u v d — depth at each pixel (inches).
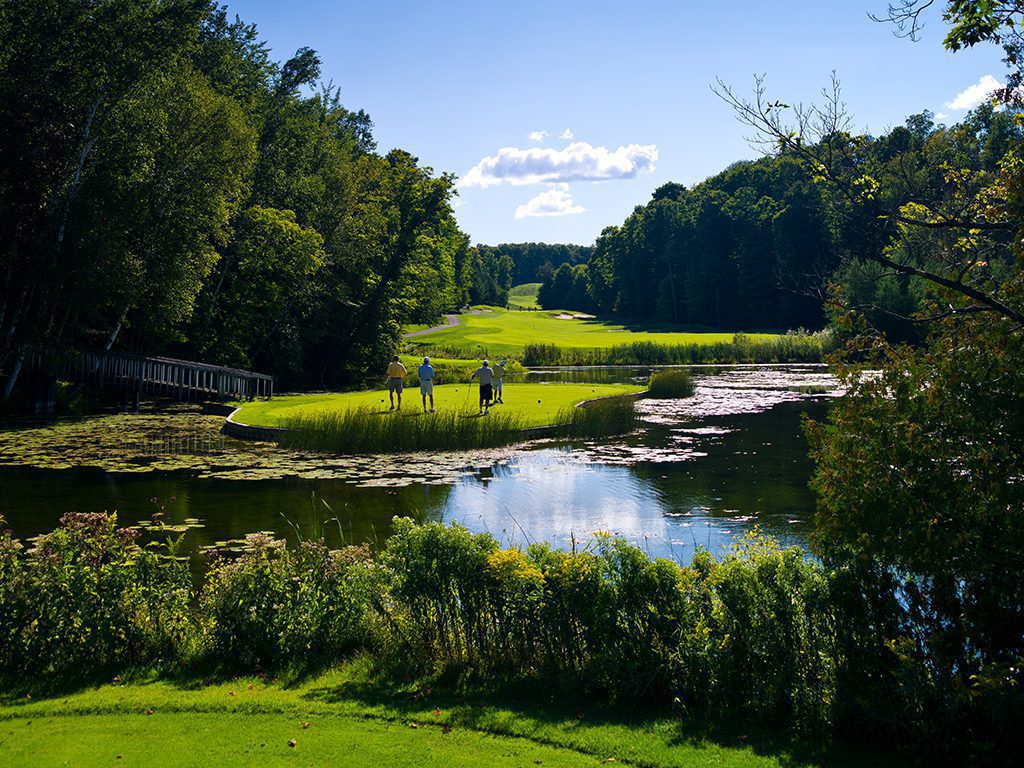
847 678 234.5
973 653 231.0
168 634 297.9
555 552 286.5
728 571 257.1
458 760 211.9
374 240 1882.4
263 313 1685.5
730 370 2017.7
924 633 239.3
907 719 221.5
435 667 278.5
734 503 604.1
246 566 304.7
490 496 634.8
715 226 3730.3
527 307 6304.1
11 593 285.1
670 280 4131.4
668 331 3395.7
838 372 258.2
